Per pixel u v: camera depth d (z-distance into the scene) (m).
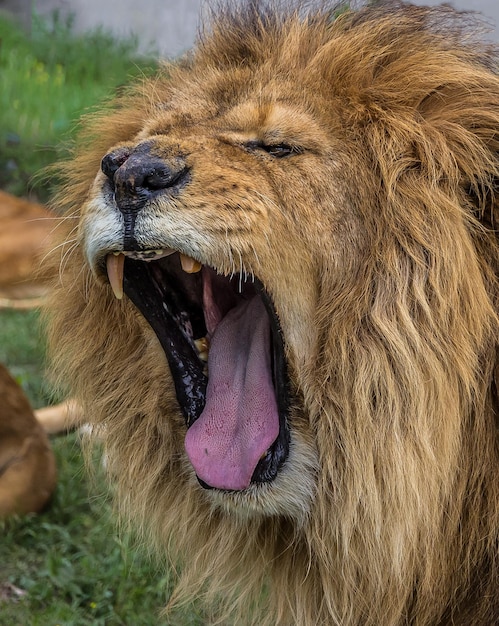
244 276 5.23
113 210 4.97
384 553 5.12
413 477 4.98
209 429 5.61
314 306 5.31
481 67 5.74
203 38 6.57
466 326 5.02
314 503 5.33
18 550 8.76
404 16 5.96
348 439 5.12
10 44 27.61
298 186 5.26
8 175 19.31
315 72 5.66
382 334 5.08
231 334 5.89
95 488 7.94
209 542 5.84
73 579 8.12
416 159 5.27
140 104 6.47
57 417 10.77
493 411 5.22
